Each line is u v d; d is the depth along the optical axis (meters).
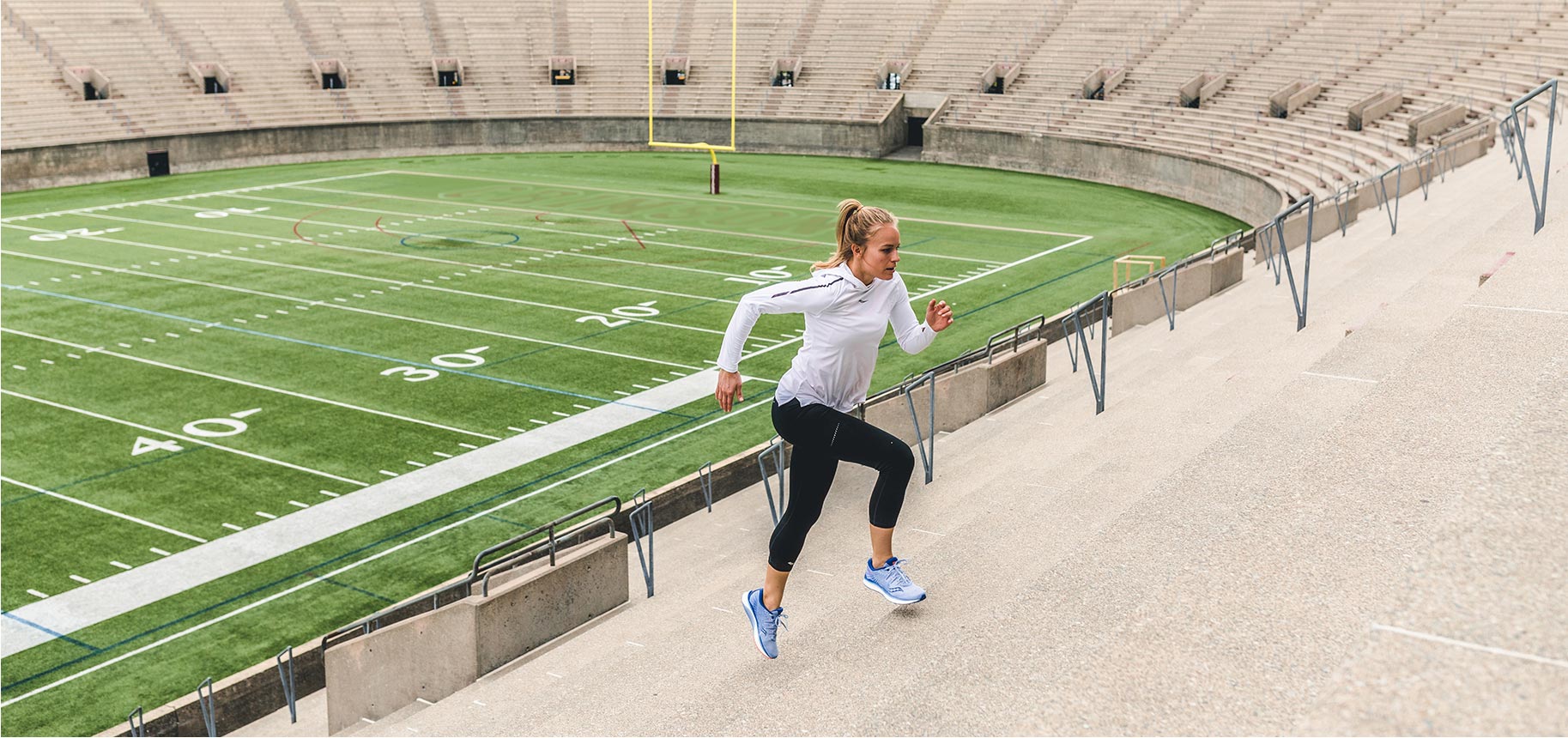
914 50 55.03
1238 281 19.92
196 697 9.70
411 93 54.47
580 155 53.53
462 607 9.15
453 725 7.65
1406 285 12.66
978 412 13.73
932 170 49.00
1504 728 2.62
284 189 42.66
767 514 12.91
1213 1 49.41
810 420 4.99
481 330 23.03
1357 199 21.94
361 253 30.61
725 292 26.45
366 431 17.48
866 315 4.86
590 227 34.66
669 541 12.27
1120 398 12.31
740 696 4.96
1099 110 48.19
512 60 56.94
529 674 8.76
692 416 18.17
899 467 5.18
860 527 9.84
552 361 21.00
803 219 36.44
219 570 13.17
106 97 47.53
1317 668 3.29
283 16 53.84
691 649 7.59
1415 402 4.85
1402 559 3.68
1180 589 3.77
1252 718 3.13
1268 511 4.12
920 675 3.87
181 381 19.86
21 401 18.84
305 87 52.59
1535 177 17.77
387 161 50.81
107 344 22.08
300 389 19.44
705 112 55.78
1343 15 45.06
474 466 16.14
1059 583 4.62
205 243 32.03
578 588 9.96
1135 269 28.72
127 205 38.84
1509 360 5.22
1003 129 49.31
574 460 16.38
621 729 6.21
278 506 14.84
